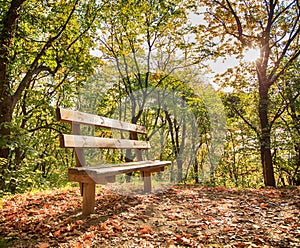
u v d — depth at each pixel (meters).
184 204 3.82
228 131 10.62
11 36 6.47
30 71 7.51
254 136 8.71
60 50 8.41
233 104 10.20
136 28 8.05
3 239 2.42
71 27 8.68
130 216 3.17
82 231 2.65
